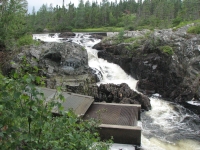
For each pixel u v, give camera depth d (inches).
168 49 1037.2
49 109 198.1
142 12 2888.8
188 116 798.5
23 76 175.6
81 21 3159.5
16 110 168.7
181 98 935.0
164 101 942.4
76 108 617.6
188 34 1206.3
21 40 1221.1
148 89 1027.9
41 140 193.0
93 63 1282.0
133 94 864.9
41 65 979.9
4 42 1150.3
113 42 1501.0
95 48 1534.2
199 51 1075.9
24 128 188.7
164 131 683.4
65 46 1058.7
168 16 2273.6
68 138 214.7
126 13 3631.9
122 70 1242.0
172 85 983.6
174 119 772.6
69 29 2945.4
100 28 3029.0
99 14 3228.3
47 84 862.5
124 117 625.9
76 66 1037.2
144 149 566.9
